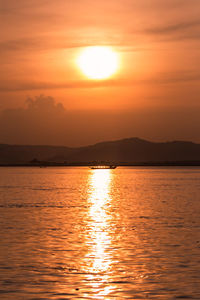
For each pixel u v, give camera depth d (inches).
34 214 3855.8
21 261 1956.2
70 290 1530.5
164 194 6624.0
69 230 2861.7
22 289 1541.6
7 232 2770.7
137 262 1939.0
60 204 4904.0
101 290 1533.0
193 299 1434.5
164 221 3341.5
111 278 1681.8
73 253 2126.0
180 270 1798.7
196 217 3612.2
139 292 1509.6
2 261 1956.2
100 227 3004.4
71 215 3779.5
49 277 1692.9
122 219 3479.3
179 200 5447.8
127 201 5349.4
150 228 2955.2
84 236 2618.1
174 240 2477.9
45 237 2578.7
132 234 2696.9
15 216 3686.0
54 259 1996.8
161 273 1752.0
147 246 2301.9
